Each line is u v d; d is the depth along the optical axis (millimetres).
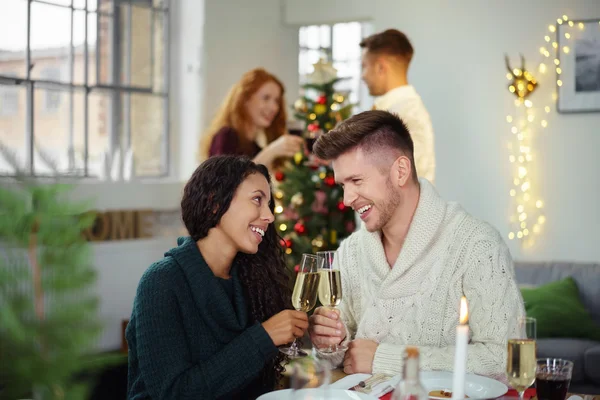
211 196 1861
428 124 3873
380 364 1940
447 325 2049
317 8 5699
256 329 1782
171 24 5234
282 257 2082
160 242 4832
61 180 986
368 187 2016
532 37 5168
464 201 5367
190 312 1811
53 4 4406
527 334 1542
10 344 873
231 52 5402
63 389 918
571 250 5090
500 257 2029
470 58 5328
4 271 885
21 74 4227
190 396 1714
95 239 4441
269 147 4832
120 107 4855
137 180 4848
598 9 5000
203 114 5188
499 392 1655
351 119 2037
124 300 4566
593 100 5008
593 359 4023
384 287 2086
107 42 4766
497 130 5266
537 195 5168
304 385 1285
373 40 3979
